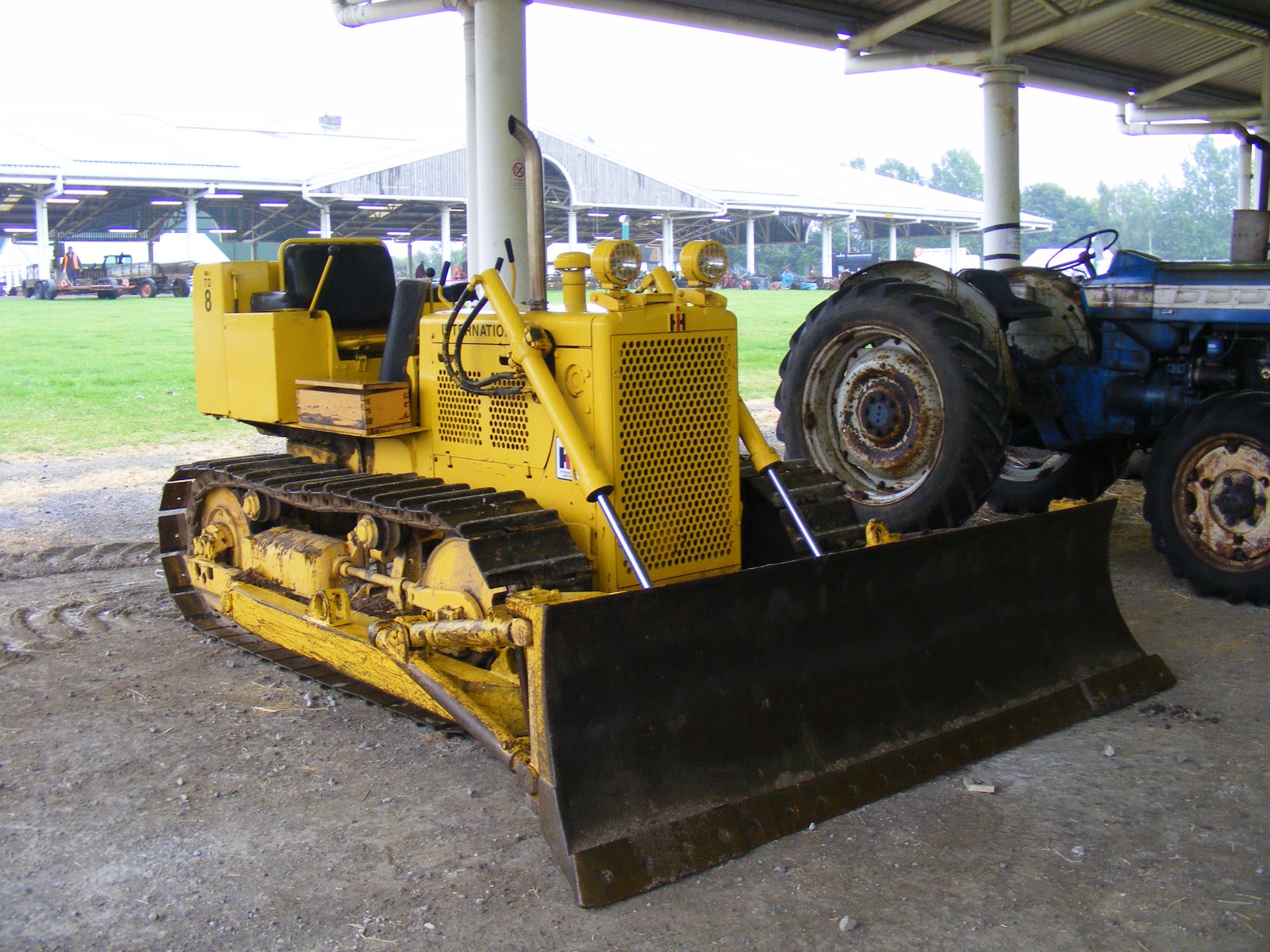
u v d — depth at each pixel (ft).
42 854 10.90
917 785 12.06
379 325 18.66
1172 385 21.40
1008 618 13.73
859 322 20.95
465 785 12.40
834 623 12.12
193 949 9.32
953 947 9.20
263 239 182.19
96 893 10.19
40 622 18.45
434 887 10.24
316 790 12.26
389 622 13.16
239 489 17.85
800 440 22.31
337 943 9.37
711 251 13.48
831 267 172.96
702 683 11.18
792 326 83.97
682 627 11.07
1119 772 12.42
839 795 11.49
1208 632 17.31
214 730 13.98
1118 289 21.57
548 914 9.76
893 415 20.99
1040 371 22.18
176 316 99.50
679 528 13.47
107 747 13.43
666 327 13.05
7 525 24.98
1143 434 22.06
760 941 9.32
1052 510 14.69
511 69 29.63
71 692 15.31
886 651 12.51
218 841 11.13
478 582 12.89
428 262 193.98
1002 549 13.65
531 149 13.26
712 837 10.60
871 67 39.22
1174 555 19.44
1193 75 50.01
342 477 15.92
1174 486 19.38
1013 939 9.30
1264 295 19.80
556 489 13.57
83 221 167.53
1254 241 24.13
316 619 15.05
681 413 13.30
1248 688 14.94
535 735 10.55
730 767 11.12
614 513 11.98
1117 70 50.47
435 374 15.28
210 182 134.82
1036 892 10.03
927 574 12.89
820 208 161.07
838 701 12.01
